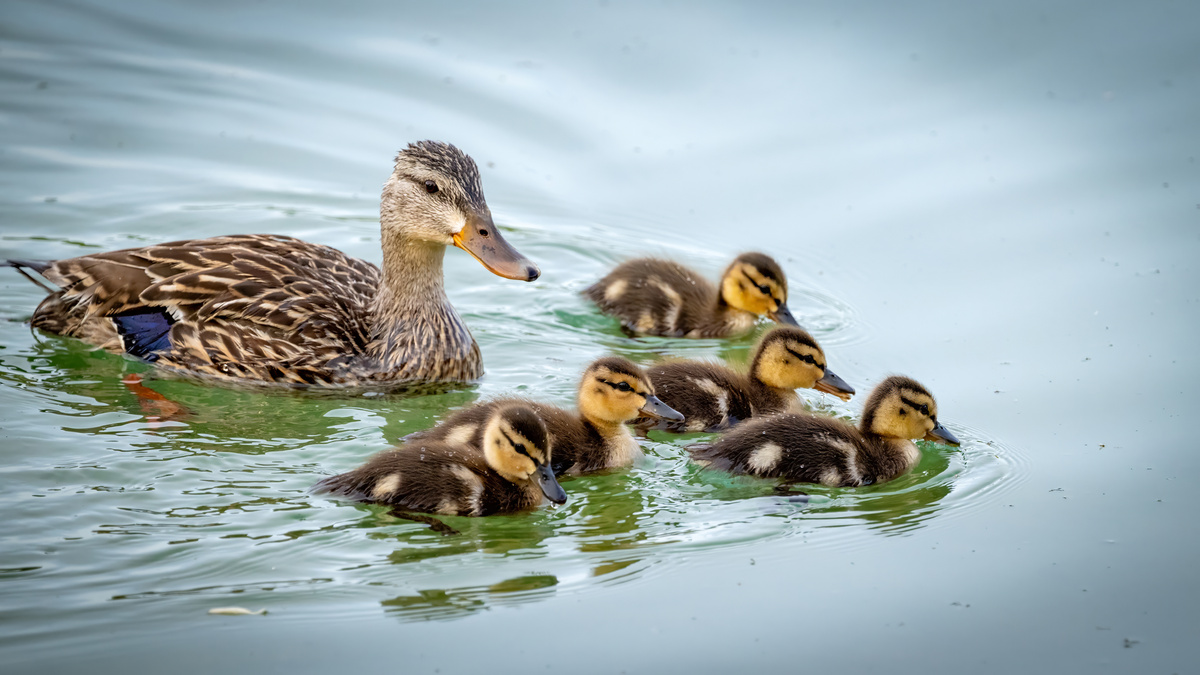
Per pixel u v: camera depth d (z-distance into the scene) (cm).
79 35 2216
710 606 955
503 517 1083
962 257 1681
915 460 1219
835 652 905
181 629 891
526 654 883
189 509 1044
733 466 1168
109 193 1773
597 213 1827
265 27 2275
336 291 1370
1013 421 1295
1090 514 1112
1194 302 1531
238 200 1794
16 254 1585
